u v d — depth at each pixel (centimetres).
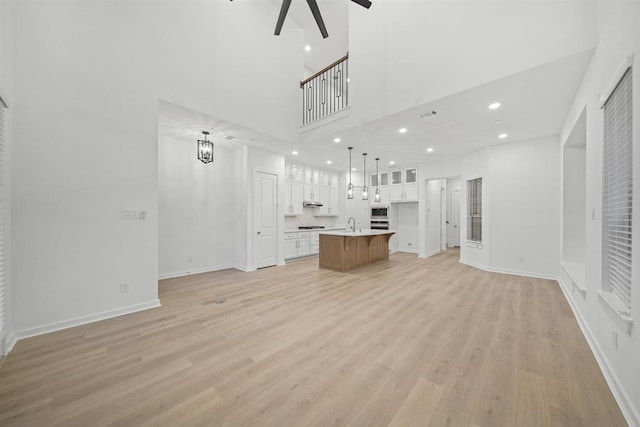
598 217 212
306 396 164
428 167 692
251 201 543
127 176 303
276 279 462
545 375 185
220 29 391
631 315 150
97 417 147
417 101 336
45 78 252
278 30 266
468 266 570
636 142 146
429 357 208
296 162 715
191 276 487
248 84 429
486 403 157
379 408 153
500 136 459
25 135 240
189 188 506
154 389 170
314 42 608
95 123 280
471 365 197
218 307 322
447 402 158
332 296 364
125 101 301
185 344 230
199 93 365
